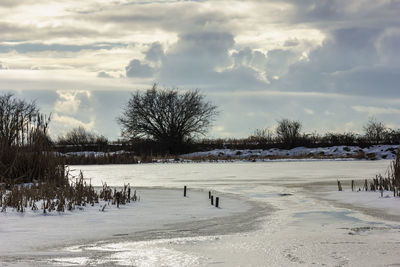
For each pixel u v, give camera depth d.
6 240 10.53
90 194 16.53
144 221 13.00
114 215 13.84
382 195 17.56
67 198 15.86
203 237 11.05
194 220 13.27
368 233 11.39
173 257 9.26
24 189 16.16
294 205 16.27
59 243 10.35
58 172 19.38
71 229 11.75
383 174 28.78
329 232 11.54
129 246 10.13
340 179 25.97
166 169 36.03
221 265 8.70
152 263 8.85
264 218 13.62
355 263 8.75
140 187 22.64
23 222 12.46
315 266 8.58
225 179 26.78
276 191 20.53
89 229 11.79
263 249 9.82
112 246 10.13
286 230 11.85
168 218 13.52
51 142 20.61
